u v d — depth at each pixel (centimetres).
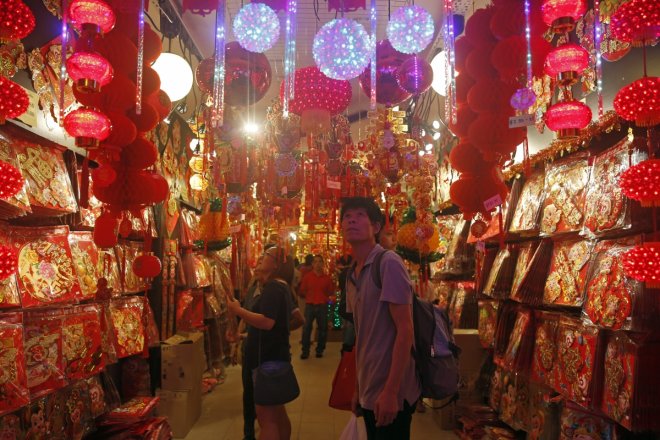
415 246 423
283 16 420
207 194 534
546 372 274
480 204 231
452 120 175
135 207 228
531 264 302
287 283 346
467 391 412
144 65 212
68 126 182
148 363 402
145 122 217
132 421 317
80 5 161
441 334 202
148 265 260
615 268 218
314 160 378
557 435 261
